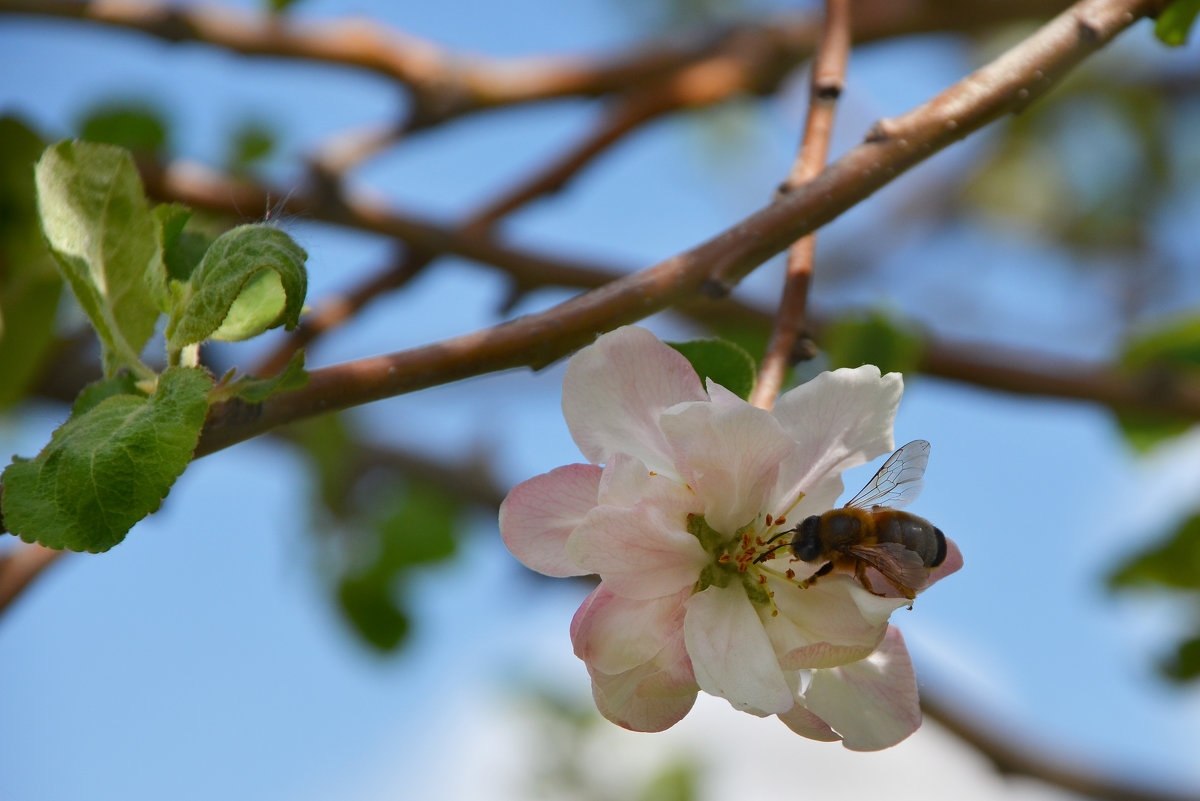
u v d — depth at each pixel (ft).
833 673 1.20
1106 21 1.22
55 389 1.51
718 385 1.18
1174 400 1.46
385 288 1.45
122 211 1.18
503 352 1.18
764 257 1.20
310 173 1.44
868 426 1.19
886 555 1.19
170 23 1.48
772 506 1.20
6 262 1.37
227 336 1.19
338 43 1.50
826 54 1.27
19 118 1.36
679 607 1.19
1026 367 1.46
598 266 1.46
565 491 1.18
